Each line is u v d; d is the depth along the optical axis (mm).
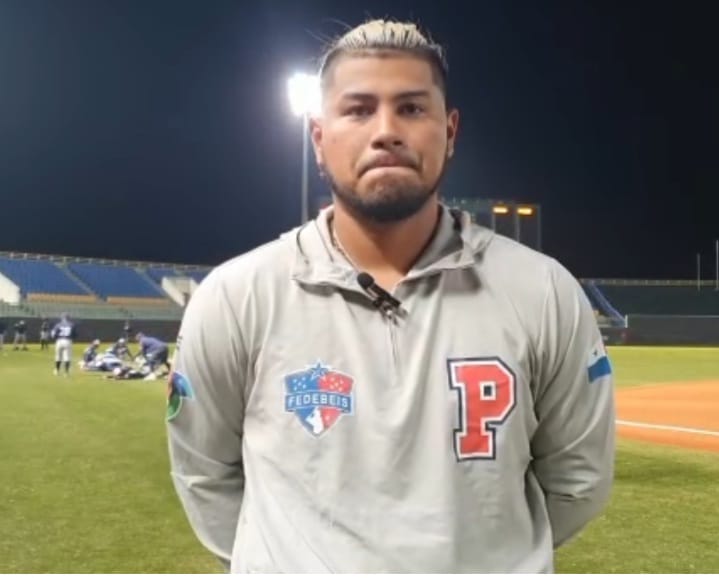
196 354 1862
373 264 1871
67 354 20719
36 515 6293
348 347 1767
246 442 1832
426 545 1670
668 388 18344
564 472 1935
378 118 1769
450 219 1901
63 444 9656
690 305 53688
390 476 1702
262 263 1857
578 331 1841
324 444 1721
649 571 4887
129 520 6133
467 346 1766
